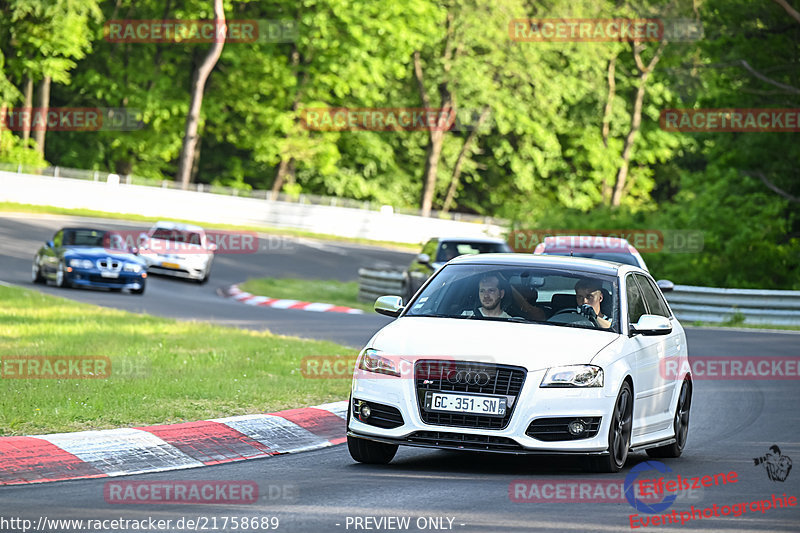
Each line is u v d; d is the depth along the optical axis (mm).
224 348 59531
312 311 98000
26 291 87875
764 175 135250
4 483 30047
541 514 27141
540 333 34000
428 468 34094
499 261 37906
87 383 45344
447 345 32938
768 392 56656
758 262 119812
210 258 125938
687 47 140500
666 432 37938
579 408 32312
